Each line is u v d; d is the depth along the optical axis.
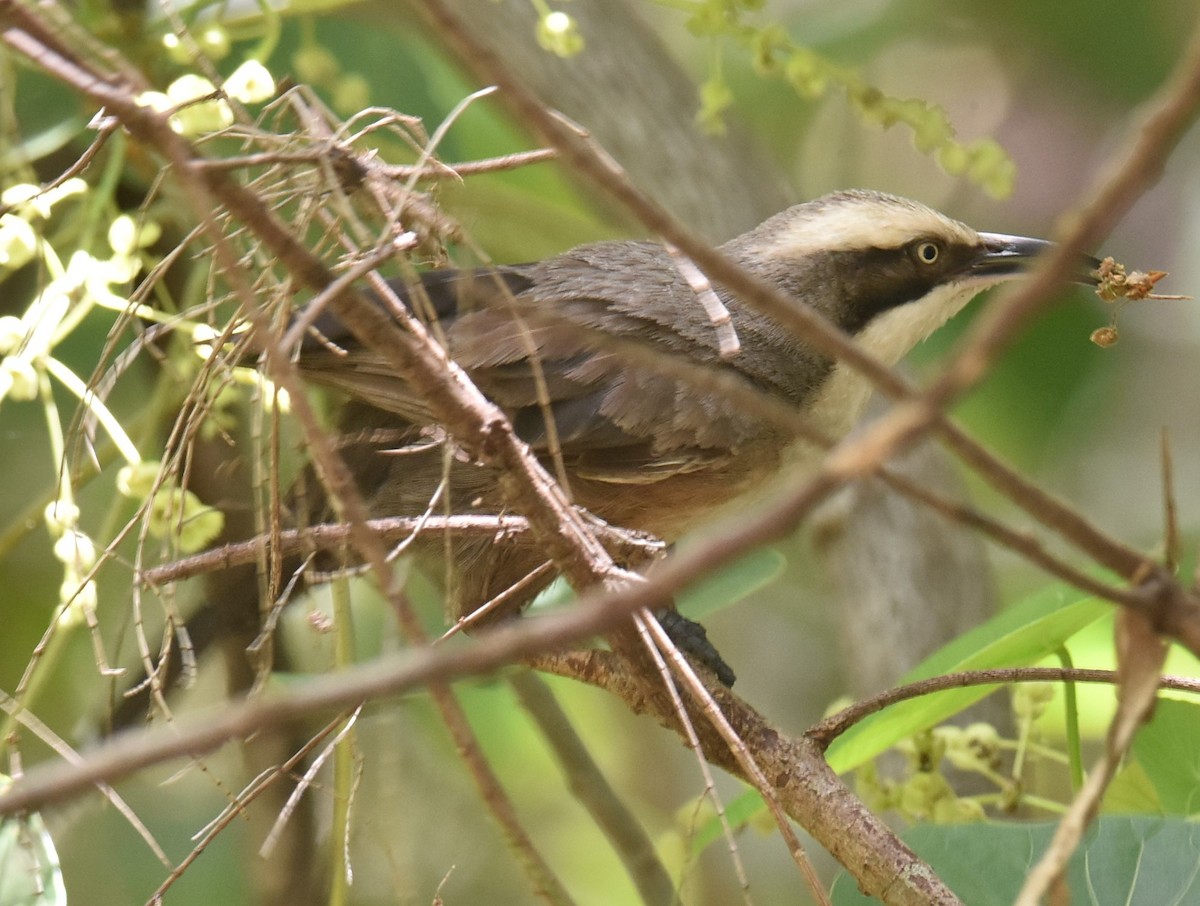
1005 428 15.35
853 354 3.87
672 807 14.69
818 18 16.23
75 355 10.59
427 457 9.20
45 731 5.99
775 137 16.88
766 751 6.95
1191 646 4.07
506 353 9.32
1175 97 3.28
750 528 3.50
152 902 5.84
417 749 12.91
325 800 8.88
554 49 8.38
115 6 9.30
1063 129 16.53
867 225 10.65
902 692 7.07
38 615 12.09
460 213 8.01
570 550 5.59
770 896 13.93
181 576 6.41
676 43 16.52
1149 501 16.25
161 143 4.54
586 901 14.26
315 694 3.57
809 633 15.52
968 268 10.74
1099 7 16.09
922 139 8.09
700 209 12.09
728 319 6.45
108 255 9.00
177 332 8.39
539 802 14.45
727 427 9.68
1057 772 11.73
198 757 6.09
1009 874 6.83
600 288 9.89
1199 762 7.57
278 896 8.84
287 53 11.07
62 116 9.75
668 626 9.97
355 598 11.52
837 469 3.47
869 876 6.62
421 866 12.76
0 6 4.44
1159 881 6.60
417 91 11.61
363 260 5.40
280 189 6.11
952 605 11.94
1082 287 13.65
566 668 8.16
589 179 4.23
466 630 9.02
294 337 4.88
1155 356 16.86
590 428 9.48
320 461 5.24
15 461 11.97
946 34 16.91
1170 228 16.86
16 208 7.20
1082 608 7.38
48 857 6.39
